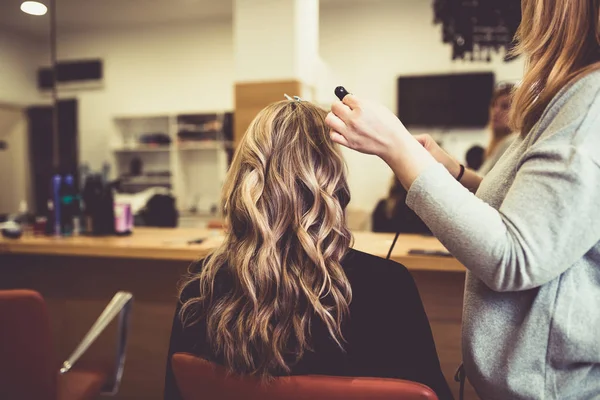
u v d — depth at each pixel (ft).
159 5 17.58
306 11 10.28
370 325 2.44
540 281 1.87
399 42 17.79
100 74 20.31
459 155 17.48
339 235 2.52
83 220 7.57
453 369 5.84
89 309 7.18
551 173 1.83
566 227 1.79
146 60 20.12
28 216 8.49
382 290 2.48
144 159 20.36
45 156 15.71
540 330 2.02
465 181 3.33
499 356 2.13
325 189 2.55
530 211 1.85
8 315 3.64
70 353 7.27
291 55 9.48
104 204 7.19
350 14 18.11
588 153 1.81
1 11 12.55
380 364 2.40
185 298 2.71
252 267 2.41
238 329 2.34
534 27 2.21
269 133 2.59
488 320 2.17
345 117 2.14
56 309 7.31
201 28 19.57
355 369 2.38
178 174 19.58
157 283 6.87
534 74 2.22
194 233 7.50
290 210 2.48
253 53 9.70
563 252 1.81
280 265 2.43
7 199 15.69
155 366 6.91
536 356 2.04
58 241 6.64
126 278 6.99
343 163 2.67
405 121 17.62
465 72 17.15
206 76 19.66
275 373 2.27
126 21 19.51
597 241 1.93
